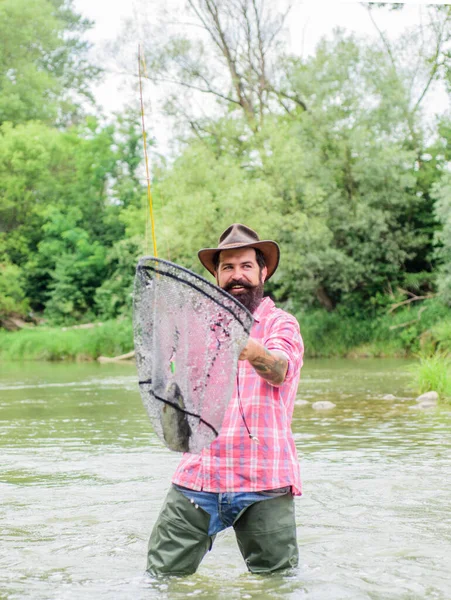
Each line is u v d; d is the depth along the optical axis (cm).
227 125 3067
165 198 2741
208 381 318
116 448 766
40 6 4988
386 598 328
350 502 520
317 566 373
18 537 441
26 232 4378
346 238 2739
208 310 321
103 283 3756
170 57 3209
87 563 389
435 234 2334
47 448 769
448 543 419
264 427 337
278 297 2870
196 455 343
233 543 433
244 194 2533
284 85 3056
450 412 1026
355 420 955
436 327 2342
